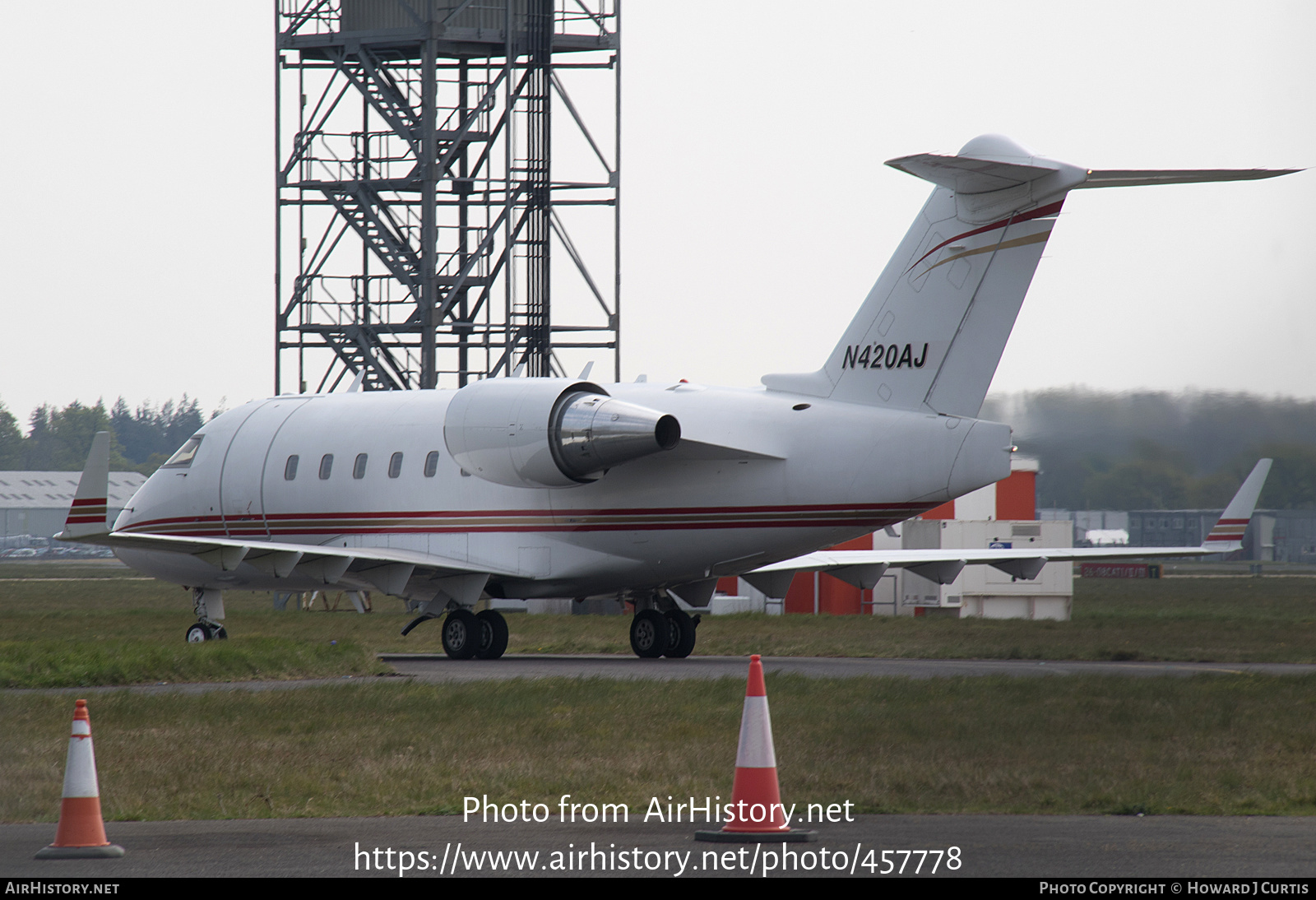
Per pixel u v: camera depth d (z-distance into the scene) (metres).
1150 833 38.91
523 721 60.03
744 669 88.62
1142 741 53.88
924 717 59.72
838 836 38.72
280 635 121.62
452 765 50.22
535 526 100.31
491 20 157.12
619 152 158.62
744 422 94.06
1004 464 87.62
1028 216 86.06
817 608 169.25
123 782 47.34
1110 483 181.62
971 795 44.72
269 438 112.94
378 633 127.50
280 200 158.88
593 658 102.62
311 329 158.12
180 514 115.62
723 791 45.72
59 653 83.25
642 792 45.66
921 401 90.19
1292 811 42.38
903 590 166.88
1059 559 110.75
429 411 107.25
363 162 158.62
